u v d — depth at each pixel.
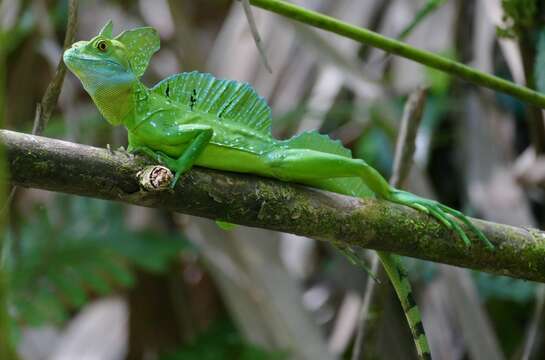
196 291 8.56
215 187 3.77
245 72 7.25
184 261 8.52
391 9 7.38
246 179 3.88
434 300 7.08
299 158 4.02
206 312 8.59
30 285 7.14
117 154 3.59
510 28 4.79
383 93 7.04
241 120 4.29
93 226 7.68
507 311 7.83
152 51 4.32
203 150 3.99
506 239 3.97
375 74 7.09
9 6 7.43
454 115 7.82
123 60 4.13
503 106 7.77
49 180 3.47
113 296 9.81
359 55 7.49
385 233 3.88
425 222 3.91
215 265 6.54
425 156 7.25
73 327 9.79
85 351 9.38
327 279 8.27
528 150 7.23
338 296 8.17
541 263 3.99
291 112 7.07
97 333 9.59
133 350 8.49
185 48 6.86
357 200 3.93
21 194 8.55
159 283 8.37
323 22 3.93
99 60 4.07
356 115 7.21
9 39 7.47
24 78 8.27
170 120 4.15
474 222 3.99
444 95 7.59
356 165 3.98
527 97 4.02
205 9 9.46
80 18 8.76
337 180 4.28
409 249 3.93
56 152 3.46
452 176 8.08
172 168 3.84
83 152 3.51
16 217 7.48
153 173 3.50
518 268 3.99
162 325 8.45
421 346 4.28
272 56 7.31
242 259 6.49
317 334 6.32
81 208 7.77
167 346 8.45
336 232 3.87
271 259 6.51
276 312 6.36
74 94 8.38
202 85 4.34
